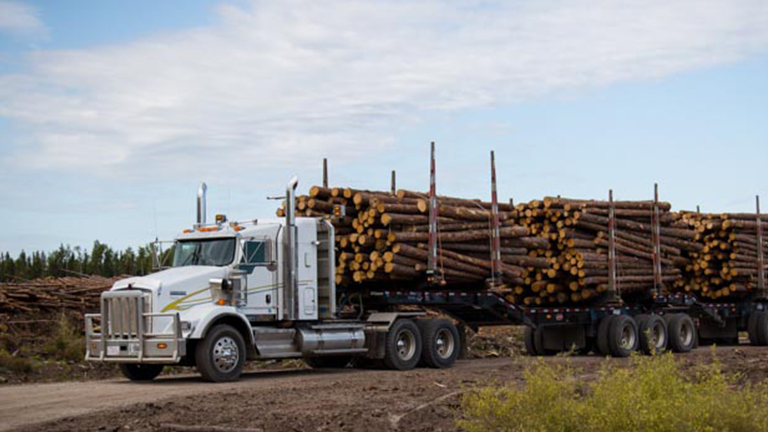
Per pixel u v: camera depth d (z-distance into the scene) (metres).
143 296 15.82
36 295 23.53
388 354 18.44
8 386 15.62
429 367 19.36
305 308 17.64
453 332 19.62
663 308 25.88
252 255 16.97
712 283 27.86
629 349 23.53
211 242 17.06
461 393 13.10
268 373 18.38
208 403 12.18
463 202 20.64
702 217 27.64
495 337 27.66
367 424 10.41
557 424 9.23
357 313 19.42
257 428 10.14
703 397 9.52
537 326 22.14
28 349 20.25
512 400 9.68
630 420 8.89
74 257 43.25
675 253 26.00
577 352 24.36
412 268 18.91
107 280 26.59
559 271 23.30
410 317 19.39
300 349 17.41
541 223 23.50
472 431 9.62
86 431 10.10
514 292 23.58
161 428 10.19
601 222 23.48
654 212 24.94
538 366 11.29
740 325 29.06
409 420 10.70
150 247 17.75
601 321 23.56
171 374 18.88
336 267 18.88
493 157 20.69
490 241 20.69
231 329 16.17
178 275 16.16
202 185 18.19
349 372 18.22
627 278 23.89
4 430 10.24
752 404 9.42
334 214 18.73
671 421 8.83
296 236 17.56
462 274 20.05
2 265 43.09
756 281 28.20
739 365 17.66
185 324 15.71
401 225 18.88
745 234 27.88
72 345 19.94
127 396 13.52
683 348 25.03
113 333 16.08
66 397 13.54
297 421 10.59
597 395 9.67
